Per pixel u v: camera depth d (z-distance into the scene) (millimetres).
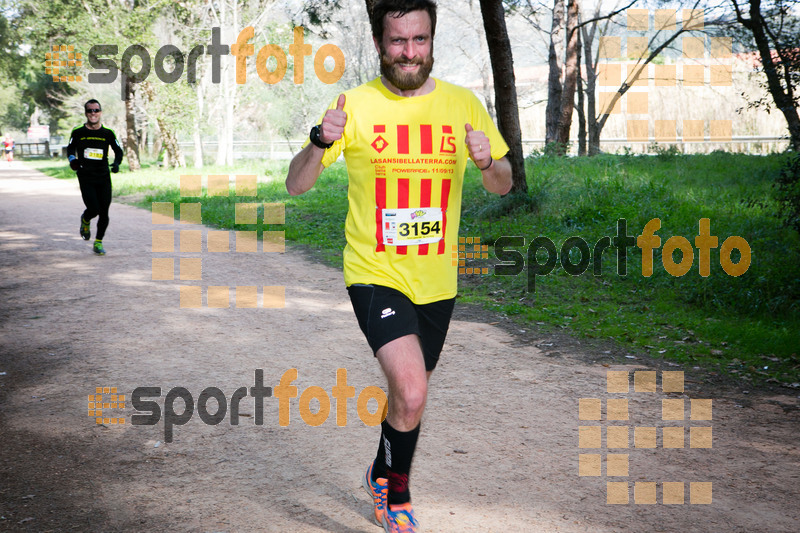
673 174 16750
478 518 3211
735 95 25719
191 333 6281
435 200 2988
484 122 3084
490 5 12125
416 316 2975
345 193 18406
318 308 7336
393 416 2877
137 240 11922
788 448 4047
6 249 10922
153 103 30531
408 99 2938
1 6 34188
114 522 3146
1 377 5078
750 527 3170
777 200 9164
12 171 36594
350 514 3264
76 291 7957
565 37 27469
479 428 4277
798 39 11234
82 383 4961
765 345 6047
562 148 23391
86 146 9875
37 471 3641
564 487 3531
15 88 62906
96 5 29531
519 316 7203
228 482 3553
